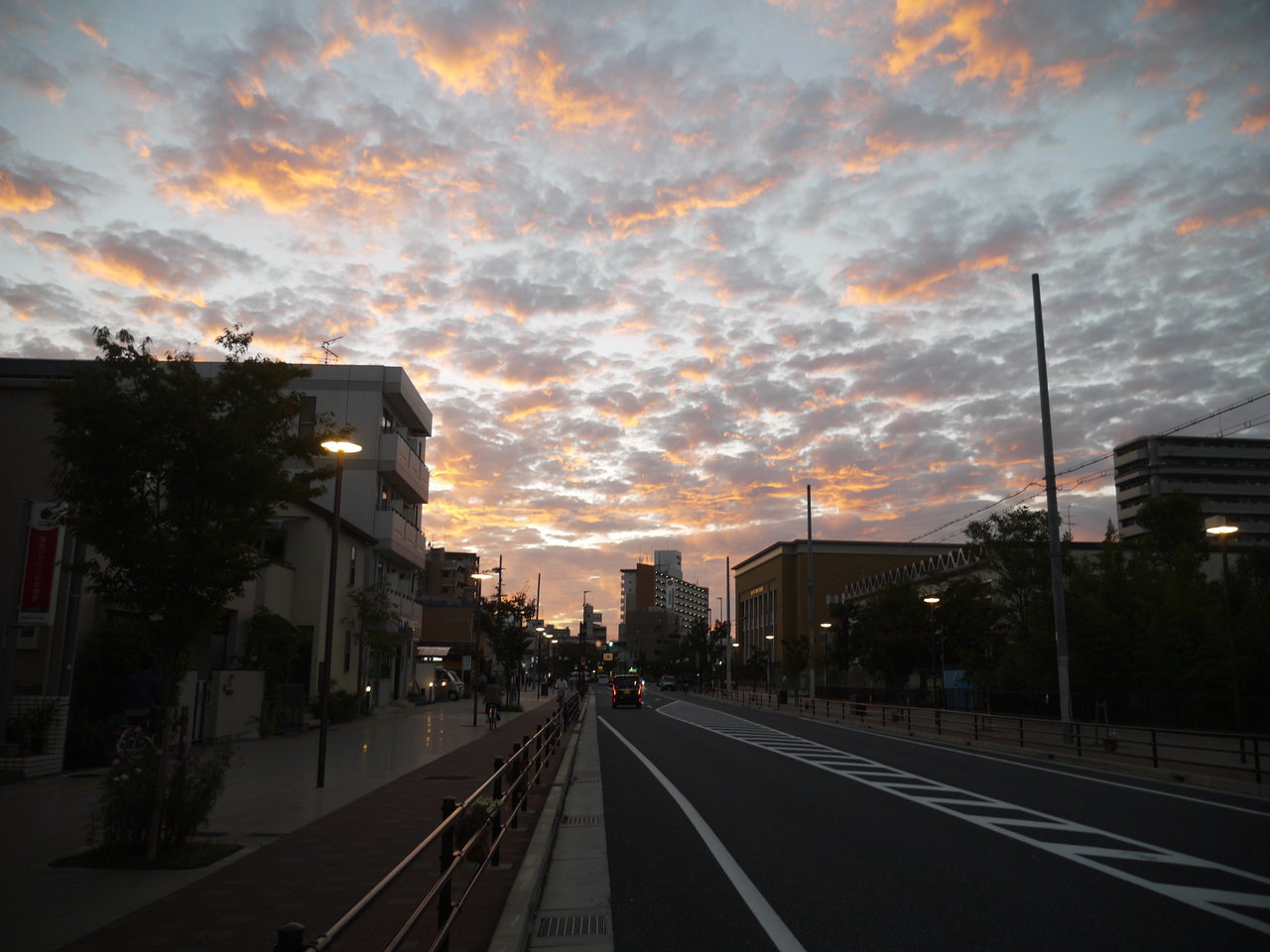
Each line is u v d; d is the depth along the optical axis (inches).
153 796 326.0
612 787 621.9
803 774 708.0
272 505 376.2
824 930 262.4
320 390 1494.8
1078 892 310.5
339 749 792.3
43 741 572.7
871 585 2952.8
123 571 348.8
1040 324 1072.2
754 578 4554.6
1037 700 1323.8
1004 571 1494.8
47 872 305.7
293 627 1015.6
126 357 346.3
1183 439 4232.3
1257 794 608.4
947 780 669.9
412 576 1872.5
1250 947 247.8
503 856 340.2
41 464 676.7
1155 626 1189.1
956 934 258.4
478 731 1051.3
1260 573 1437.0
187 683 726.5
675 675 4817.9
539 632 3129.9
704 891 312.7
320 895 275.3
